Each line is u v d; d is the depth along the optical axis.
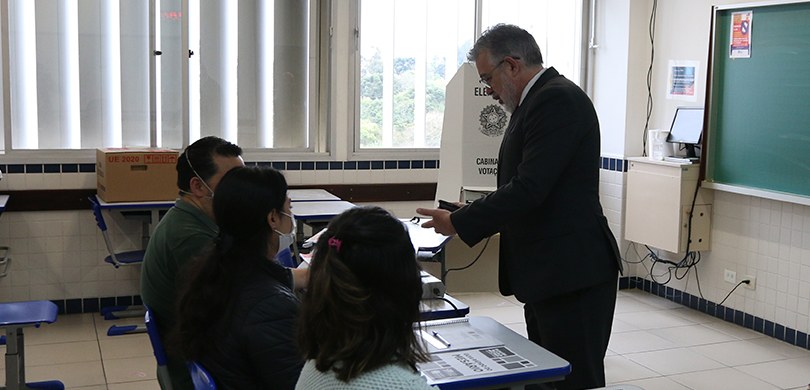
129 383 4.09
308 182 5.77
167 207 4.91
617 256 2.77
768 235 5.05
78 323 5.16
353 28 5.76
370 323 1.33
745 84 5.08
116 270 5.44
